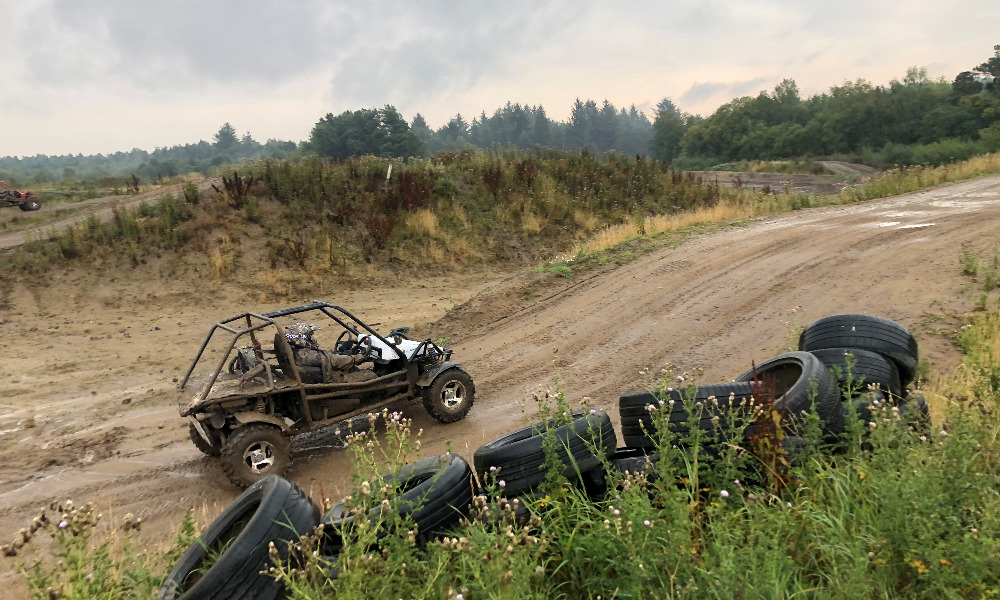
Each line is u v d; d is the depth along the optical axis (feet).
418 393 26.89
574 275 49.73
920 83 369.50
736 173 255.09
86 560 10.78
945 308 32.07
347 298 56.80
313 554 9.75
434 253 67.87
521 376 32.27
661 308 39.81
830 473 13.33
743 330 34.09
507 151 96.37
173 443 26.53
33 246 60.18
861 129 340.59
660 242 56.59
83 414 30.81
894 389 18.39
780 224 60.13
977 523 11.09
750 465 13.79
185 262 59.06
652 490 12.78
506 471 13.42
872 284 37.70
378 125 386.11
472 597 10.11
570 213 79.66
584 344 35.83
